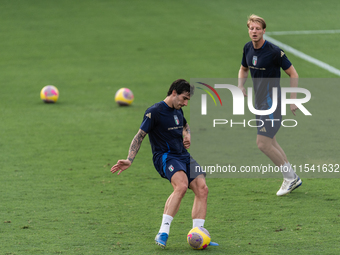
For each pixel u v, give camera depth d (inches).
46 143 1392.7
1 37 3186.5
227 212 869.2
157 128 753.6
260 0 3912.4
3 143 1393.9
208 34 3112.7
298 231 772.6
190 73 2351.1
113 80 2274.9
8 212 877.8
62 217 853.2
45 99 1907.0
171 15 3599.9
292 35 2979.8
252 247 714.8
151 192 995.3
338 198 932.0
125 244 735.1
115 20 3518.7
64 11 3784.5
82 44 2992.1
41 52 2854.3
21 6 3924.7
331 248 703.1
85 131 1524.4
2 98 2007.9
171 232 791.1
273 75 935.0
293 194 965.2
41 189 1013.8
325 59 2497.5
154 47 2876.5
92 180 1076.5
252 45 944.3
